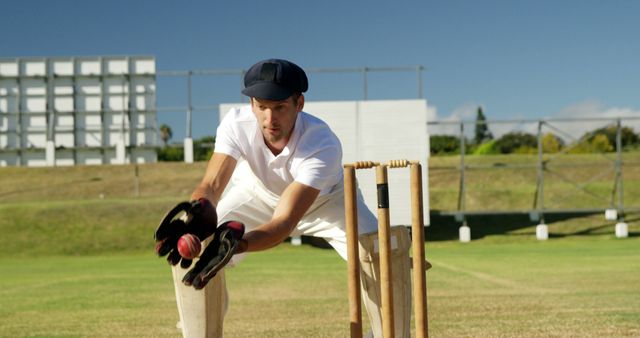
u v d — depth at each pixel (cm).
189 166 3438
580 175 3306
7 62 3241
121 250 2341
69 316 831
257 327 713
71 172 3372
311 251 2286
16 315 846
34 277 1470
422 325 373
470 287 1088
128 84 3231
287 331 679
